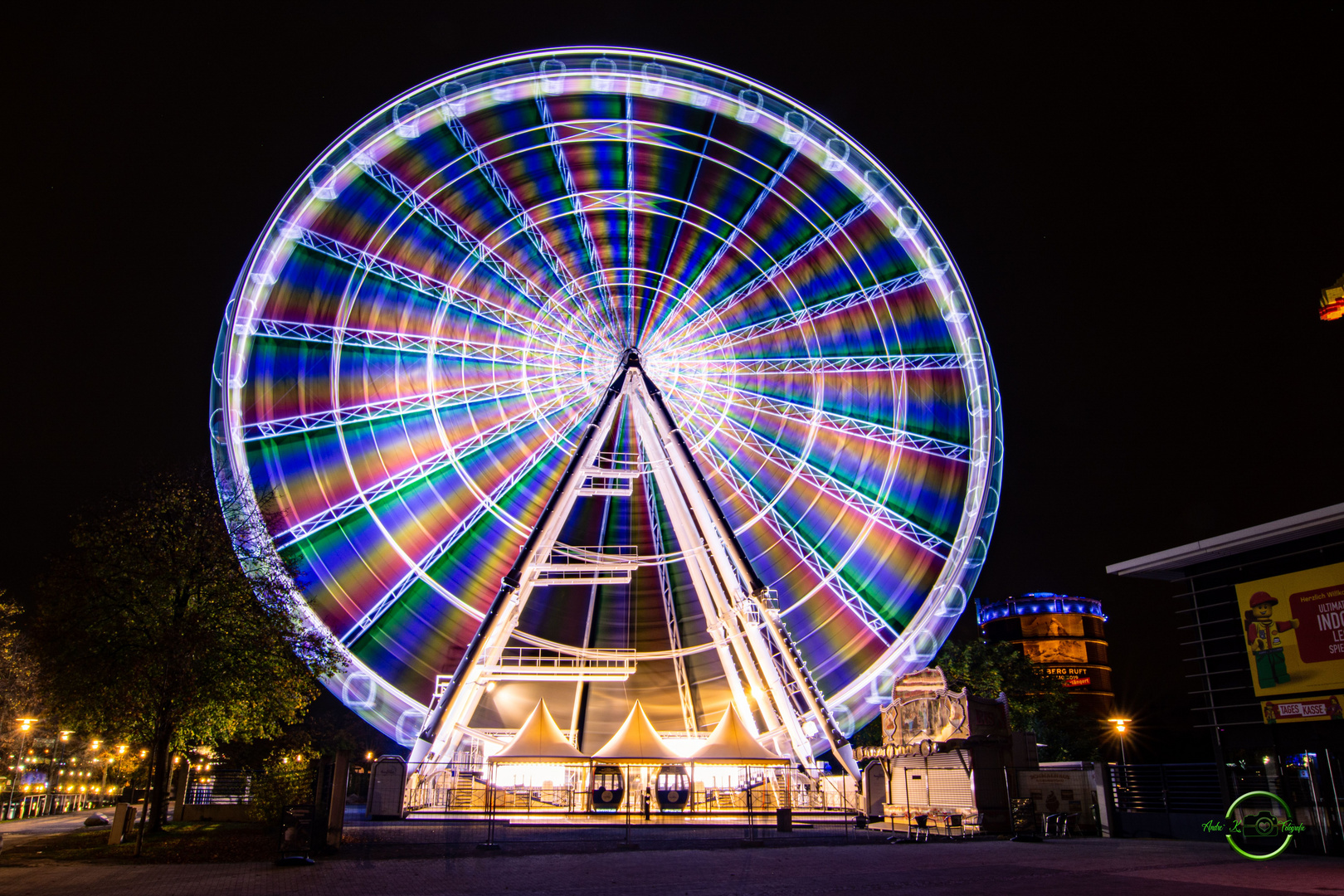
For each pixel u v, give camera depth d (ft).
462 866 63.16
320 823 71.05
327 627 108.68
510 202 129.08
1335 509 76.64
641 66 125.59
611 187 131.75
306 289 115.55
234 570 95.71
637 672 148.66
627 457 142.10
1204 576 92.22
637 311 135.95
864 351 128.88
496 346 129.29
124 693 89.10
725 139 129.80
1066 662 304.71
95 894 49.11
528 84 124.67
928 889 49.96
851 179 127.65
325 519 112.27
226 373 107.04
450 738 122.83
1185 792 92.58
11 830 124.06
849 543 126.52
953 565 116.57
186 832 96.12
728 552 124.88
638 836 91.50
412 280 123.65
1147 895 46.88
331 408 115.44
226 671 94.79
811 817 118.52
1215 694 88.89
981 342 121.60
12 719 166.61
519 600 123.75
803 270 132.26
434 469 122.72
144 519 95.20
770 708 132.16
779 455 132.05
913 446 124.16
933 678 105.81
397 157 122.11
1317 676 79.61
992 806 99.30
